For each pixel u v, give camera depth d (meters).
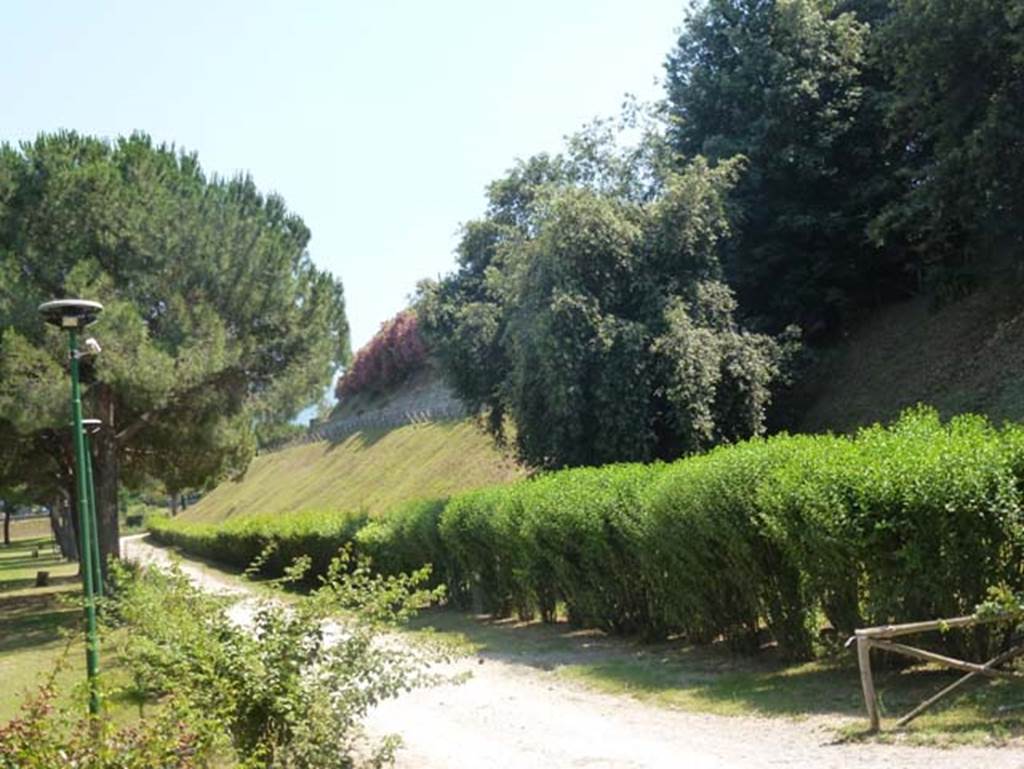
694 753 7.75
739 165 23.31
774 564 10.83
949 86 19.50
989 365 19.67
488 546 17.89
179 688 6.61
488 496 17.70
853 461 9.41
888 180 24.11
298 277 26.59
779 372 21.78
